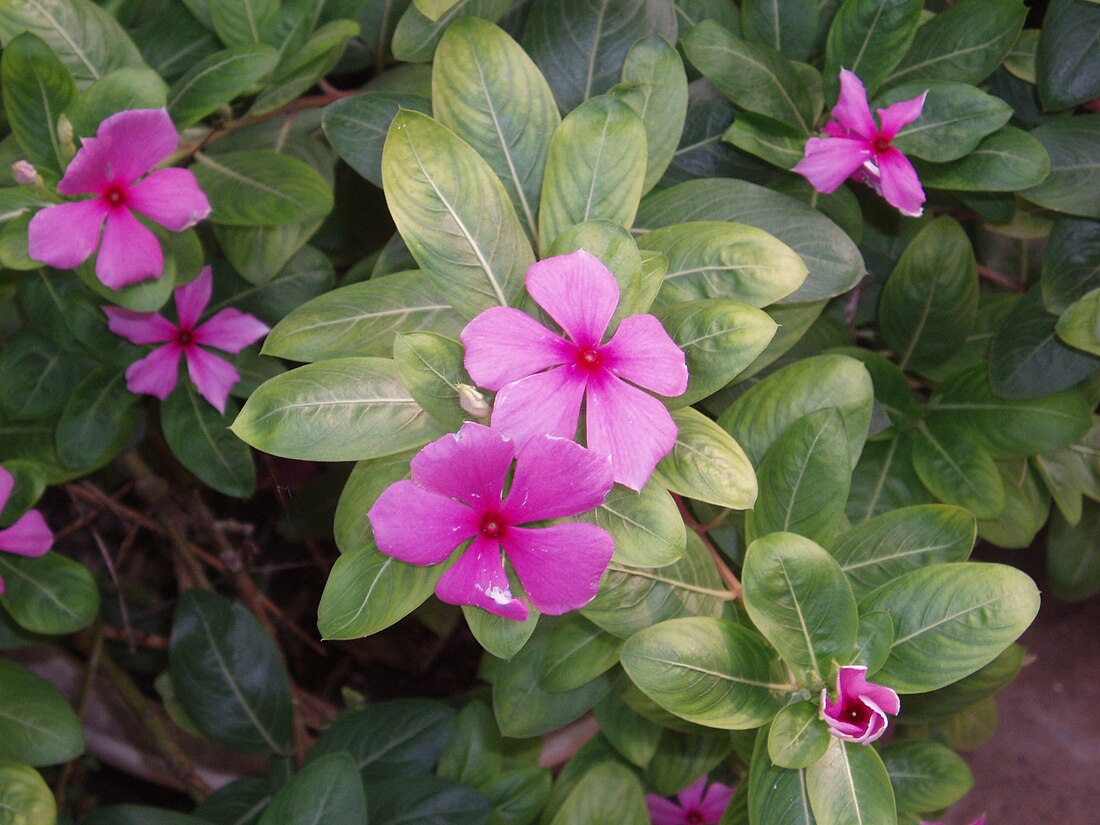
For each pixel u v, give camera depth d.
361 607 0.25
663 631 0.27
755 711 0.27
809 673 0.26
